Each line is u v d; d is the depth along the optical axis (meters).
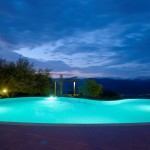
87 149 3.33
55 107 10.54
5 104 11.07
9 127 4.43
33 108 10.25
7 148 3.34
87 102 11.93
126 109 10.52
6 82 13.82
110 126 4.61
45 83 15.66
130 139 3.79
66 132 4.16
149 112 9.95
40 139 3.75
